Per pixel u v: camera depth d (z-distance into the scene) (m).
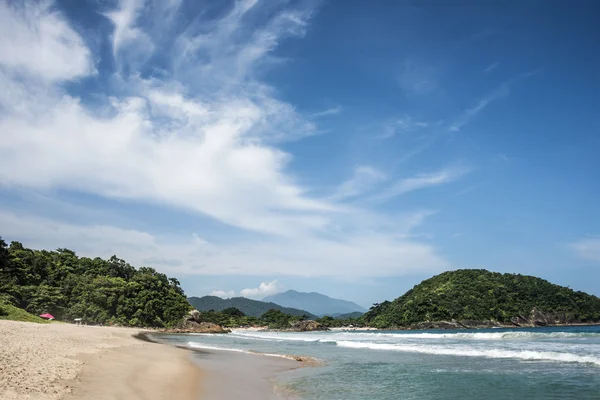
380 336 68.19
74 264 120.12
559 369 20.45
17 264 99.38
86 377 15.30
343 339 61.34
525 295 158.12
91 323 97.50
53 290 98.06
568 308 152.88
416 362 26.16
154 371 20.31
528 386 16.36
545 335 47.59
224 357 31.66
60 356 20.09
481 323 147.75
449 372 21.09
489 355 28.33
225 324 182.50
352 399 15.03
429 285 177.50
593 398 13.88
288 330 166.75
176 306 116.69
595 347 30.78
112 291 104.81
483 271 177.50
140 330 93.25
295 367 25.38
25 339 26.09
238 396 15.55
